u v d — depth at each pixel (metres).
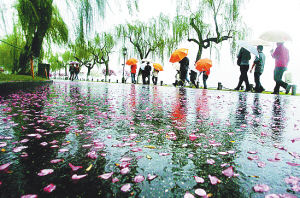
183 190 0.90
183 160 1.25
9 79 6.53
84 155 1.29
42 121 2.27
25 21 8.68
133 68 19.61
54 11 13.37
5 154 1.28
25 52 11.56
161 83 24.27
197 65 13.80
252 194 0.89
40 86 8.39
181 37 21.44
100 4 6.31
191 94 7.32
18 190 0.88
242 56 9.62
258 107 4.07
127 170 1.06
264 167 1.17
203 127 2.20
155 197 0.85
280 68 8.27
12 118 2.38
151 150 1.42
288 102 5.19
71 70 26.02
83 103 3.94
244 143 1.64
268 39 9.27
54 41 14.58
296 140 1.74
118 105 3.81
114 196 0.85
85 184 0.94
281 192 0.90
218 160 1.26
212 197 0.86
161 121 2.47
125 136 1.76
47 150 1.37
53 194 0.86
